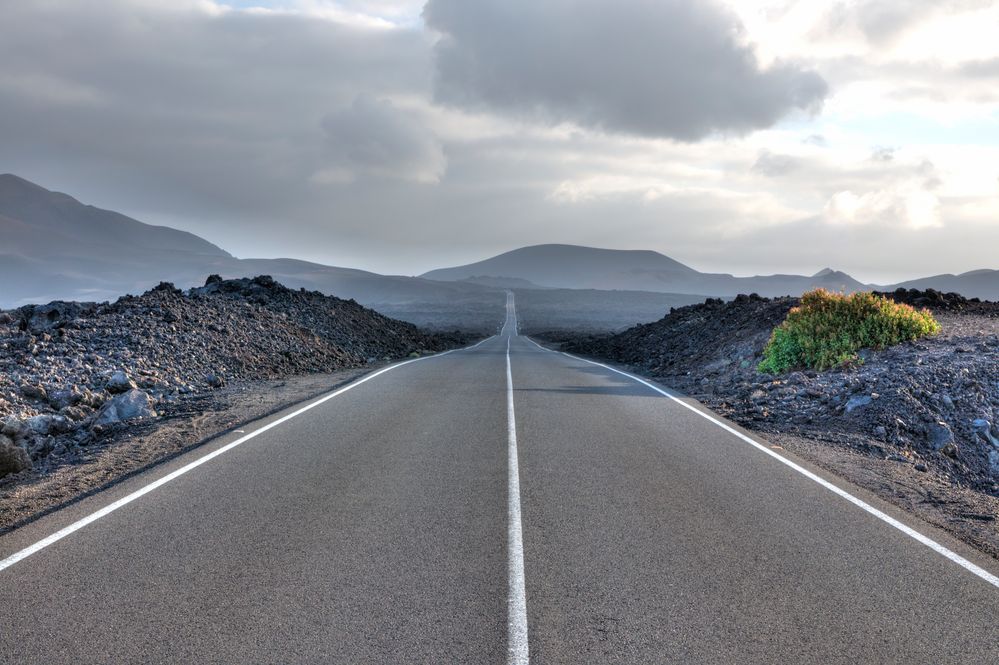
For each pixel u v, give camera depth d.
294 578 4.40
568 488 6.67
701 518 5.79
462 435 9.28
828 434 9.79
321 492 6.44
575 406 12.09
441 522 5.59
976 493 7.43
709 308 31.62
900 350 13.80
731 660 3.42
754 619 3.90
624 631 3.71
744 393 13.60
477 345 48.75
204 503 6.07
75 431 9.79
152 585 4.28
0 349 13.23
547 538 5.23
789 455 8.34
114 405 10.58
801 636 3.70
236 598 4.09
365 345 27.86
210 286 28.38
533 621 3.82
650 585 4.36
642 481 6.98
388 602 4.05
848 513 6.02
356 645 3.52
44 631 3.66
